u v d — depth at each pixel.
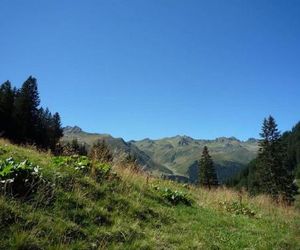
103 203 12.26
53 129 89.94
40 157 15.62
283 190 72.88
